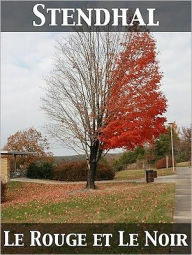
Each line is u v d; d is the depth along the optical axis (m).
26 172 31.05
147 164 43.59
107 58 20.86
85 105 21.02
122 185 22.61
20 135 35.00
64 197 17.34
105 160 33.72
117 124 19.62
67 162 30.67
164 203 13.83
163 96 20.08
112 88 20.14
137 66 19.86
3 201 17.59
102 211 12.87
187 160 47.94
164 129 20.33
